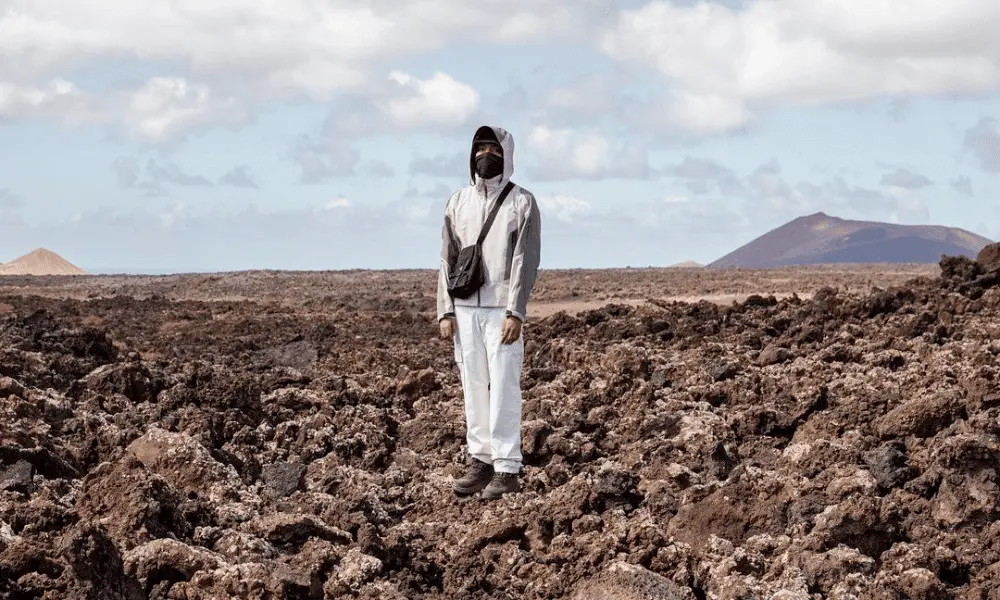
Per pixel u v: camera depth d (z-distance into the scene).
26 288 36.19
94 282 40.53
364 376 11.21
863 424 7.65
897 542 5.64
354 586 5.00
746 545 5.58
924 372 9.09
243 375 9.99
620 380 9.49
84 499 5.59
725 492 5.96
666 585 4.88
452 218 6.57
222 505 5.97
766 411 8.16
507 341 6.34
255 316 21.17
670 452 7.25
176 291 34.88
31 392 8.24
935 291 13.40
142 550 4.96
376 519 6.15
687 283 29.62
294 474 6.97
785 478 6.16
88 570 4.62
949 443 6.20
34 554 4.73
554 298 25.78
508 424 6.51
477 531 5.95
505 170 6.39
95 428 7.71
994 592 5.09
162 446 6.44
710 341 12.39
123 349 13.52
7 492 5.84
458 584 5.34
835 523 5.52
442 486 6.87
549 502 6.21
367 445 7.94
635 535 5.52
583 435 8.00
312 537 5.46
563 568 5.27
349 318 19.97
